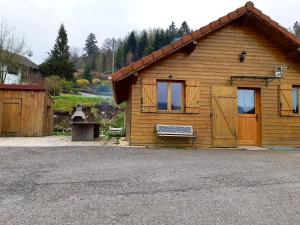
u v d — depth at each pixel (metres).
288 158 7.85
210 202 3.91
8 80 34.28
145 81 10.41
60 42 54.53
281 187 4.68
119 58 73.62
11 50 31.45
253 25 11.16
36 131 14.90
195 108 10.56
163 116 10.43
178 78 10.61
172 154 8.30
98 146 9.90
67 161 6.84
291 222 3.27
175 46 10.19
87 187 4.56
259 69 11.15
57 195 4.15
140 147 9.88
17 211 3.52
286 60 11.36
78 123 12.09
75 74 52.25
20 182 4.84
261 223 3.24
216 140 10.55
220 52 10.98
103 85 45.38
